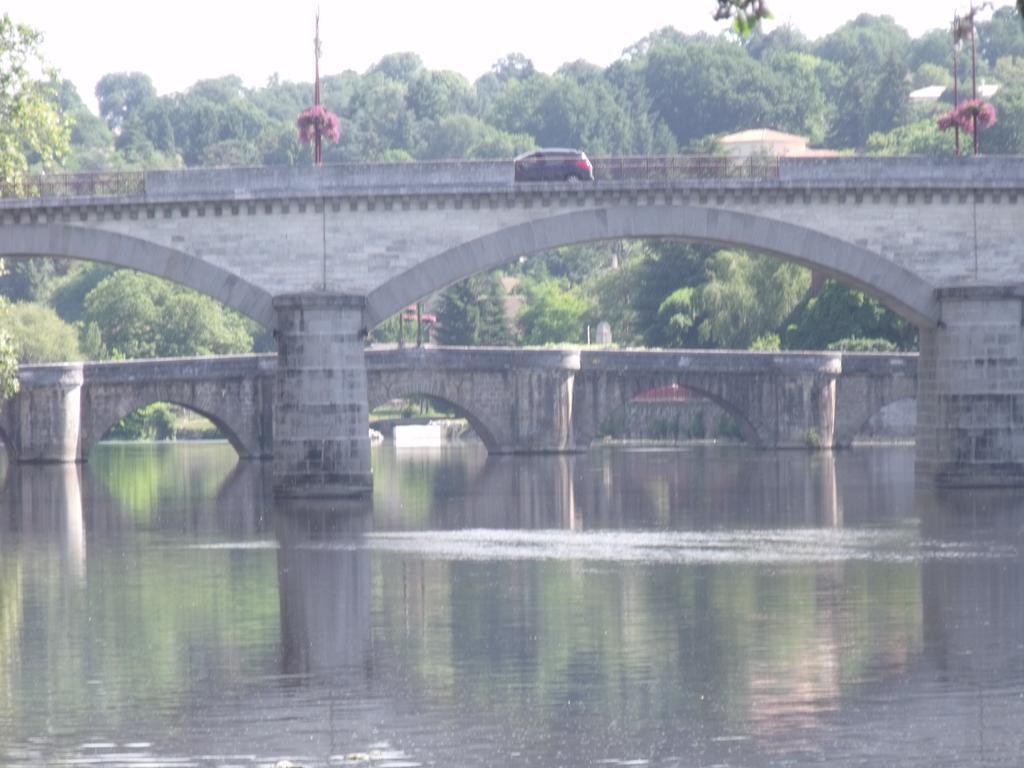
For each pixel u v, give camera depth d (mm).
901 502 185625
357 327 192500
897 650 103875
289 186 192750
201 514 180625
